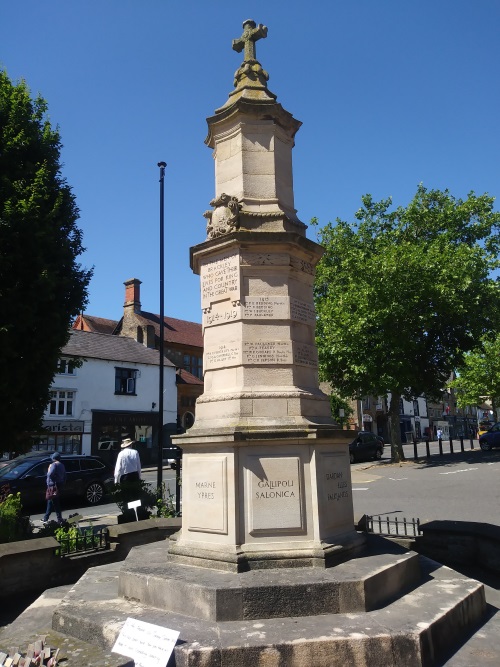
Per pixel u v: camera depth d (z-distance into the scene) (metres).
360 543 6.06
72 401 30.94
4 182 11.70
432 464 23.52
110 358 33.31
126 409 33.66
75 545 8.19
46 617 5.66
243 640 4.26
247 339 6.43
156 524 9.07
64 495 16.48
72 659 4.23
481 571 7.32
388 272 22.97
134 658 4.23
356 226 28.30
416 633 4.32
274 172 7.19
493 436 30.47
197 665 4.09
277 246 6.70
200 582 4.96
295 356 6.55
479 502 13.11
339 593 4.87
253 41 8.08
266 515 5.67
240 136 7.25
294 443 5.86
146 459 34.28
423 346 24.97
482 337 26.03
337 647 4.22
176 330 47.28
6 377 10.95
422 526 7.99
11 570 7.20
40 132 13.08
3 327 10.56
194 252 7.04
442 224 27.02
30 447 12.26
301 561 5.50
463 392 53.88
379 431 56.94
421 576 6.01
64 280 11.95
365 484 18.05
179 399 40.03
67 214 13.00
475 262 23.89
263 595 4.80
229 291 6.64
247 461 5.77
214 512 5.77
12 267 11.26
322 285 28.02
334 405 33.72
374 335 23.50
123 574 5.46
